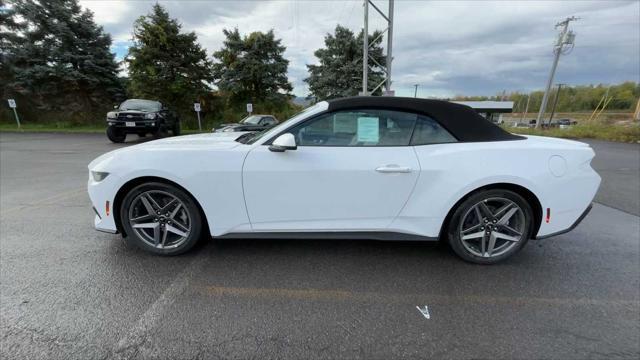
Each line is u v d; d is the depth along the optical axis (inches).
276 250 122.3
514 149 105.3
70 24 825.5
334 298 93.0
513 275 106.4
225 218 108.7
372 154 105.0
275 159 104.4
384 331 79.4
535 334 78.7
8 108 841.5
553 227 108.7
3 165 309.4
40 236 132.1
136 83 809.5
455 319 84.1
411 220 108.3
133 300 90.0
